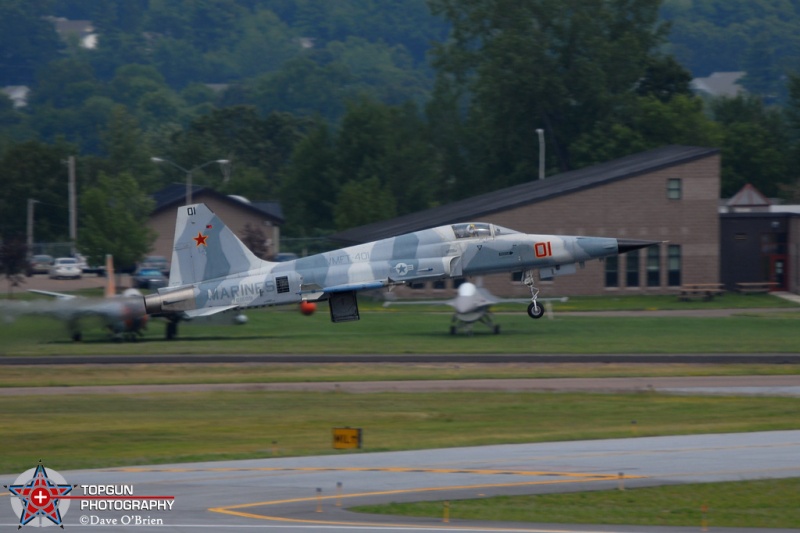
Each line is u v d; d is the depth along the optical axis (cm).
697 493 6969
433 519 6341
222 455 8419
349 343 16088
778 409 10556
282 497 6906
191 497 6938
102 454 8800
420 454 8362
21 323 15212
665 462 7894
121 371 13362
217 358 14275
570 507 6656
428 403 11075
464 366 13638
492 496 6919
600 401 11125
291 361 14062
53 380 12769
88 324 15612
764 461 7888
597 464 7862
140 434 9612
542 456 8200
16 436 9531
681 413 10400
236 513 6494
